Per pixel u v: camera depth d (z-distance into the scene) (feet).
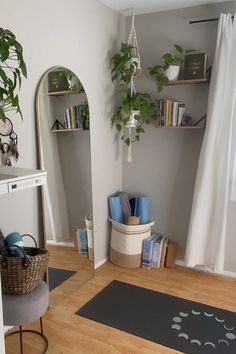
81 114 8.39
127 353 6.07
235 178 8.89
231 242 9.24
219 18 8.31
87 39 8.36
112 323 7.00
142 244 9.85
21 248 5.82
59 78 7.48
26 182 5.13
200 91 9.22
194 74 8.75
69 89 7.86
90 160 8.90
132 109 9.35
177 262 10.23
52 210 7.55
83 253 8.80
